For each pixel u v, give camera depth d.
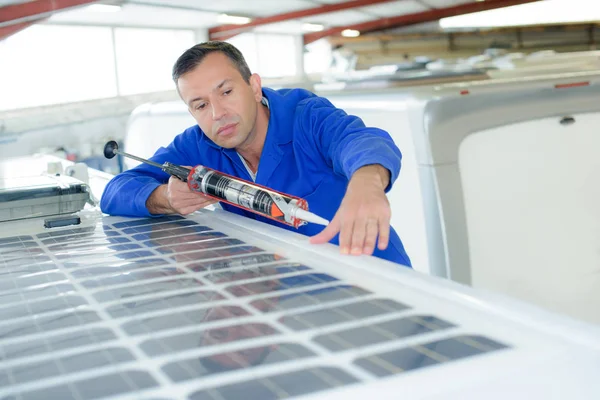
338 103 1.94
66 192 1.06
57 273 0.69
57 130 8.84
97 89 10.94
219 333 0.48
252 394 0.38
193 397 0.38
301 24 14.28
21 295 0.61
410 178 1.72
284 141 1.32
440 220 1.61
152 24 11.81
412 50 14.96
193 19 11.88
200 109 1.28
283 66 15.55
